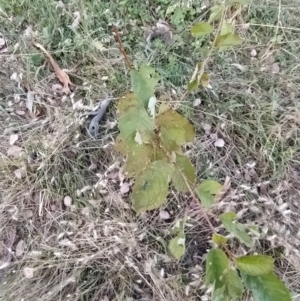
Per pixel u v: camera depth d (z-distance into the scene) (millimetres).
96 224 1044
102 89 1222
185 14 1345
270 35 1326
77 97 1232
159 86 1198
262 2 1355
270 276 520
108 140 1164
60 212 1082
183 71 1260
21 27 1346
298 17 1354
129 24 1335
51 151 1125
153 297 986
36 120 1201
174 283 983
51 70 1281
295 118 1163
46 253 1033
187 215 1019
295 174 1125
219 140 1160
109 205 1069
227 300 531
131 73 657
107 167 1127
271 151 1132
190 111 1182
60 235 1024
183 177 676
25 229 1075
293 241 1026
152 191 629
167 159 662
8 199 1087
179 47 1302
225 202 1044
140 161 657
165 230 1042
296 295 966
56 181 1110
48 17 1341
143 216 1056
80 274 1015
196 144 1147
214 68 1253
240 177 1119
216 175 1123
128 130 630
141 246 1032
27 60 1262
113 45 1297
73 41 1305
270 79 1237
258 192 1101
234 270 534
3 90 1249
